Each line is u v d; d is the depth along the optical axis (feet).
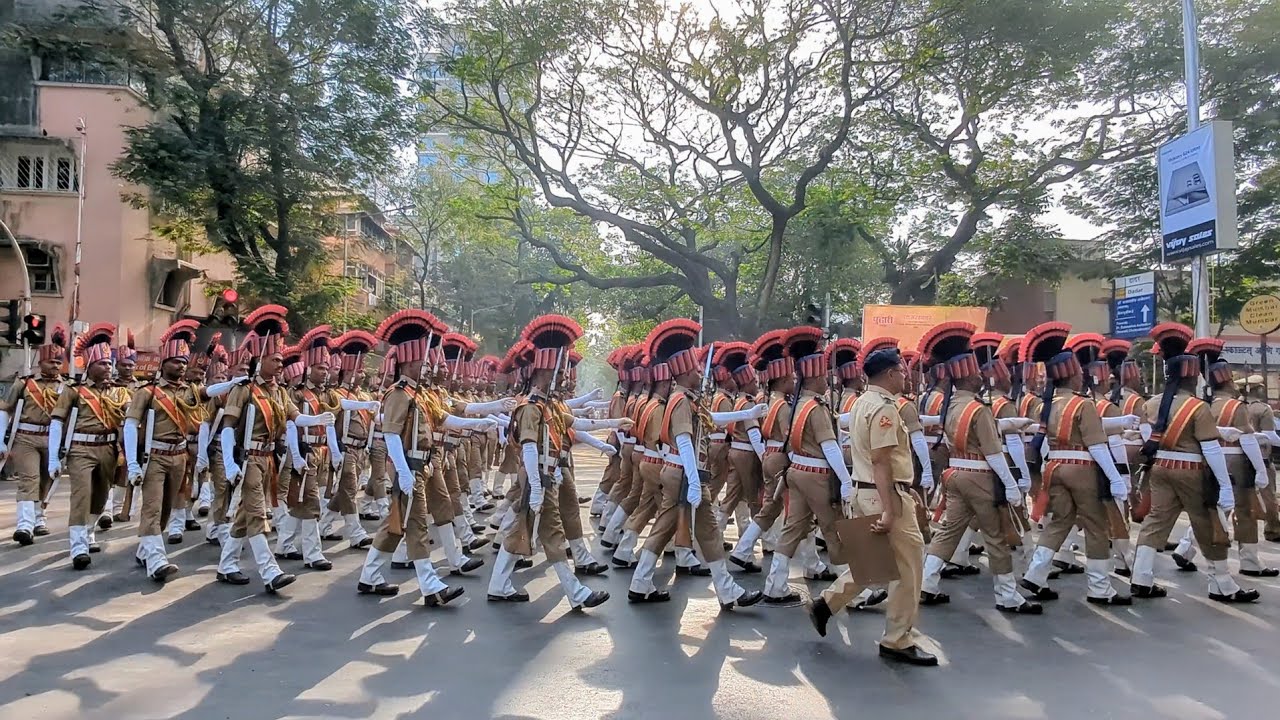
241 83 71.15
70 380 26.22
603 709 14.89
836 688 16.10
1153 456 23.84
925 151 81.35
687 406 21.72
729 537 33.35
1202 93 72.43
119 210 77.71
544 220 101.76
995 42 66.39
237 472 22.72
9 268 76.59
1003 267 81.66
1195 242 42.91
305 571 25.67
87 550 25.79
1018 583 25.46
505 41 73.15
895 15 67.46
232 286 79.71
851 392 28.94
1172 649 18.81
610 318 137.28
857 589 18.06
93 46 68.54
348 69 72.43
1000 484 21.86
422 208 126.82
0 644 18.10
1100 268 84.79
